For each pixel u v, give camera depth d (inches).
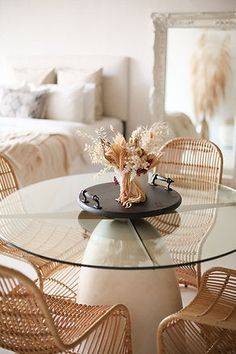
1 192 103.2
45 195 97.7
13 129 167.5
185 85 181.5
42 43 210.8
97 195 87.5
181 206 90.7
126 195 82.8
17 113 186.9
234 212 87.9
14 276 56.1
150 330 83.9
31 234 78.7
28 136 157.1
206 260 69.5
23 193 99.0
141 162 80.0
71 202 93.2
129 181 82.0
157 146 82.6
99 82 196.5
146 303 82.9
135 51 192.5
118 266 67.7
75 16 200.4
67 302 75.4
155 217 84.7
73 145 166.1
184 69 180.4
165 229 79.9
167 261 69.0
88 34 199.9
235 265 127.0
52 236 77.7
